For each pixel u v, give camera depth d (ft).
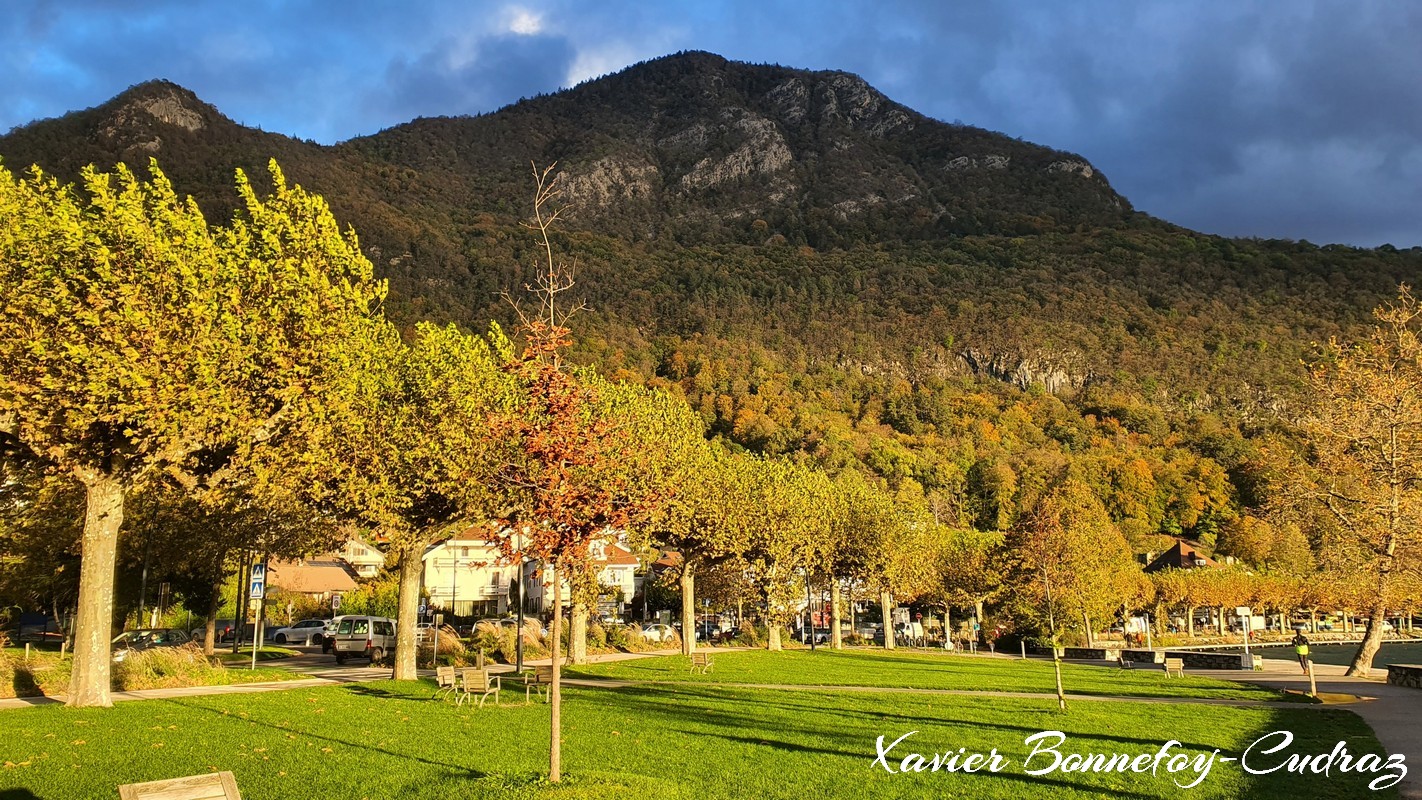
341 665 124.88
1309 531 132.46
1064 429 618.85
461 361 96.58
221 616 221.66
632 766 49.01
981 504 466.70
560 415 46.16
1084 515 197.77
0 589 127.34
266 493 82.28
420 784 43.34
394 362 95.76
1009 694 95.55
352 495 86.33
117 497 72.38
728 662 136.77
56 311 65.62
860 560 205.16
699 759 51.62
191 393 66.80
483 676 75.46
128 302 64.95
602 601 243.81
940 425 615.16
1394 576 122.31
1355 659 126.21
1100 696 95.40
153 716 63.21
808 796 43.21
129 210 68.44
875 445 510.17
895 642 278.67
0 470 89.51
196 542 124.06
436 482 88.38
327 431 80.33
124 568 134.82
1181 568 326.44
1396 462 121.70
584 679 106.01
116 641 124.26
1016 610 203.72
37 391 65.62
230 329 71.15
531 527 45.24
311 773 45.52
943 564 244.01
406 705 73.82
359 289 83.35
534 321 48.96
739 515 147.54
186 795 25.46
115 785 41.57
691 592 156.04
